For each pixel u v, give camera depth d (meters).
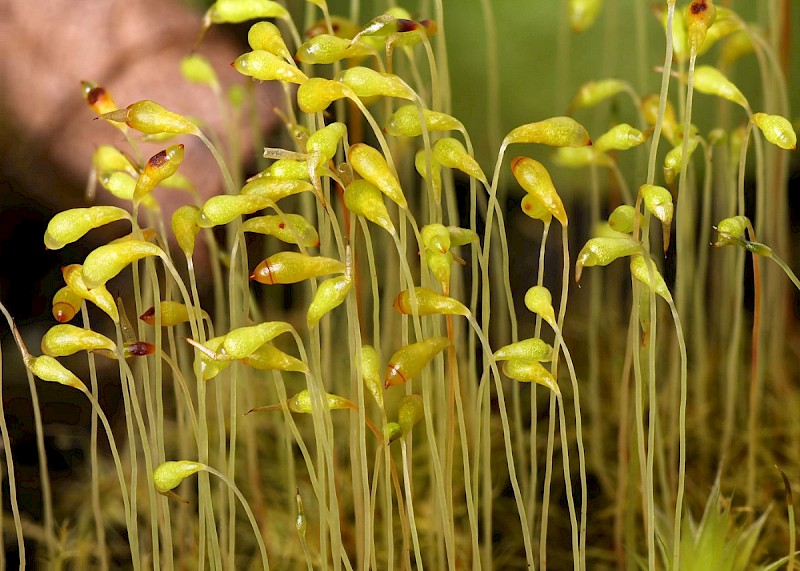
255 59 0.08
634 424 0.09
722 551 0.09
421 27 0.08
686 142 0.08
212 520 0.08
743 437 0.10
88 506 0.10
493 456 0.10
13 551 0.10
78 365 0.10
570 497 0.08
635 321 0.08
